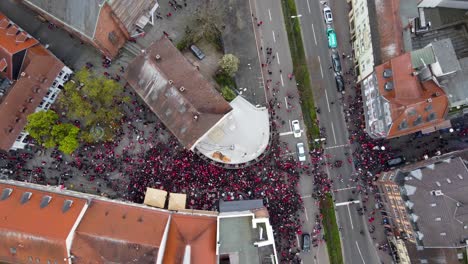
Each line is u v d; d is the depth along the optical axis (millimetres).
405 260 75438
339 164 81062
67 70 80688
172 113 69688
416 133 80500
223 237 70438
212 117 68375
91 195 75750
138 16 78062
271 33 84125
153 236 63656
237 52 83812
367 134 80812
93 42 73062
